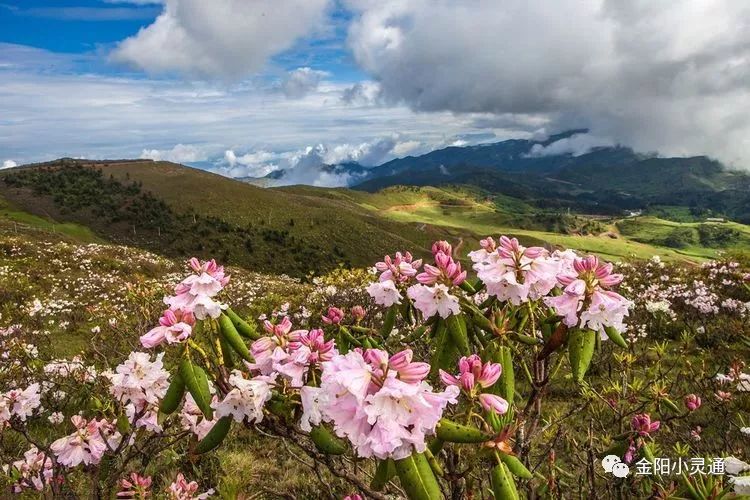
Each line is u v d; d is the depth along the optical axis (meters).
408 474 1.57
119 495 3.24
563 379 6.11
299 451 5.53
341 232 123.25
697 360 6.71
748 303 9.05
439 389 2.51
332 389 1.59
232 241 107.81
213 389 2.26
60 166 147.25
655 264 15.61
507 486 1.69
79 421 3.15
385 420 1.48
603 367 6.18
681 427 4.72
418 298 2.32
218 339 2.22
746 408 4.36
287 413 2.10
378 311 6.05
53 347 9.72
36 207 107.56
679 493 2.50
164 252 98.62
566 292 2.15
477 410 2.02
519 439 2.60
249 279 23.86
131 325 8.30
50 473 3.58
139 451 3.37
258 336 2.31
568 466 4.12
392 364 1.56
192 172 152.38
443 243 2.43
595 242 183.12
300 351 2.03
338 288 12.27
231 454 5.39
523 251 2.35
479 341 2.65
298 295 14.49
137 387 2.63
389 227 151.38
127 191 125.62
